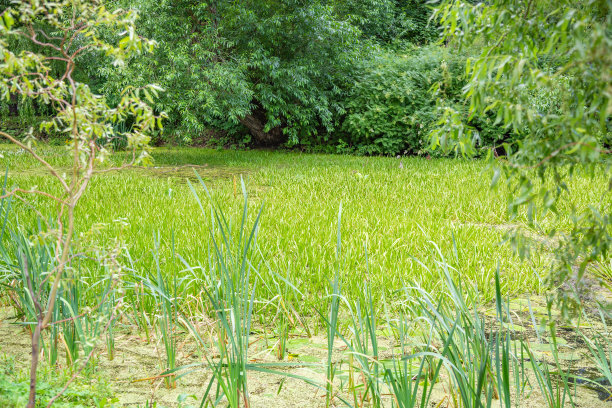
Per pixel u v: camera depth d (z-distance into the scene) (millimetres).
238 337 2438
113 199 7816
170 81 12758
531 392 2631
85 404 2400
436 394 2607
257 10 14562
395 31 22250
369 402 2518
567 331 3482
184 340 3258
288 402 2533
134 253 4676
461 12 1713
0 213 3830
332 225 6176
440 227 6137
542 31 1621
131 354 3080
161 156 15133
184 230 5684
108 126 1988
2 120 18812
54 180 9367
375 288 4102
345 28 15641
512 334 3414
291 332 3480
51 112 16750
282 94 15711
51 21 1833
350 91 17266
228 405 2473
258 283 4102
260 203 7730
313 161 14281
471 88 1638
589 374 2846
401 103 16469
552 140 1563
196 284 3939
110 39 10922
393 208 7391
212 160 14406
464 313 2570
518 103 1583
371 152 16719
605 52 1263
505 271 4734
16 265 3662
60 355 3012
